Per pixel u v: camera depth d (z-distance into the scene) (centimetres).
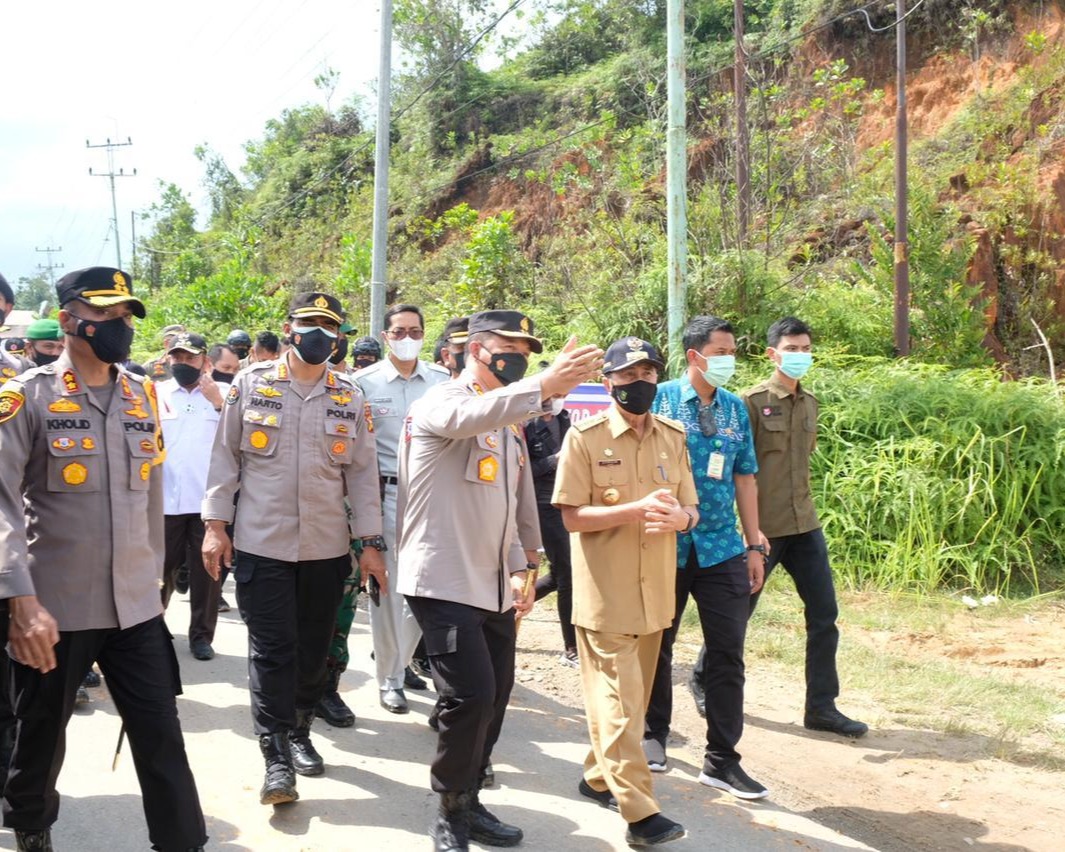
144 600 342
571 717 570
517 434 421
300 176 3362
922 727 559
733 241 1241
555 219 1922
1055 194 1504
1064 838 425
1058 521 869
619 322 1248
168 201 4391
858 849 405
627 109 2400
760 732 550
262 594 438
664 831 381
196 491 656
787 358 539
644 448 418
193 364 674
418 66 2992
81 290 330
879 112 1986
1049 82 1733
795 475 547
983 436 880
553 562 645
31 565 329
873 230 1267
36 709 328
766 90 1616
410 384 587
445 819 375
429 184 2647
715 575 459
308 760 464
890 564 846
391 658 564
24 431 324
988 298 1301
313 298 453
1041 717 570
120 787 447
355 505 466
